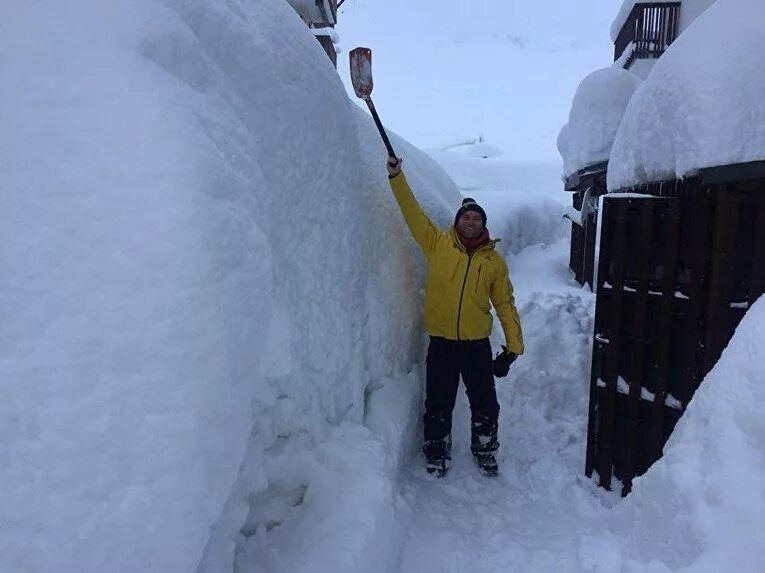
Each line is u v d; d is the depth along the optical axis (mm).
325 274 2250
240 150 1547
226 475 1301
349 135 2420
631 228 2809
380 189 2998
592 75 6184
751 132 2148
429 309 3082
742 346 1829
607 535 2332
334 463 2170
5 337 1089
